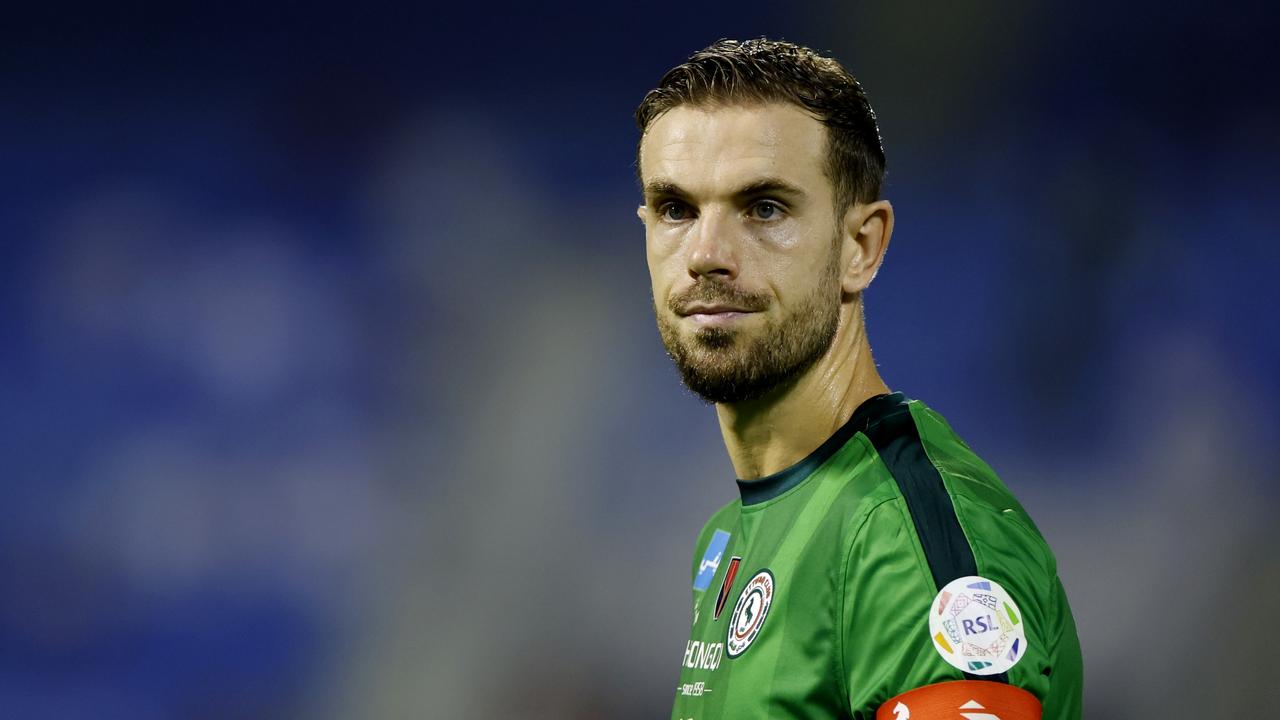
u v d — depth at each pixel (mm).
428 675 34594
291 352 37750
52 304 37875
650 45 38625
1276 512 32656
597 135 38438
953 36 36656
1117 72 35781
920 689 5766
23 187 38562
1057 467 34156
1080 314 34875
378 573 35906
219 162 38812
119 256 38156
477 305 37969
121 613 35562
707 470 35594
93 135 38875
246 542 36281
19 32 38875
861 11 37312
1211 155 35156
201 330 37750
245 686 34812
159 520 36344
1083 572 33031
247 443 37062
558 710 34031
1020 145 36094
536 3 38750
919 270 35906
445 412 37125
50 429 37031
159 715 34844
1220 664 31406
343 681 34969
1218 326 34250
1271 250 34500
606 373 36906
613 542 35406
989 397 34969
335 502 36562
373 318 37844
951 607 5816
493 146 38688
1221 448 33281
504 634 34938
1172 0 35469
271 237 38531
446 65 38938
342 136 38938
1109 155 35531
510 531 35938
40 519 36219
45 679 34844
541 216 38219
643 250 37688
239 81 39031
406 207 38500
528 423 36812
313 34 39031
